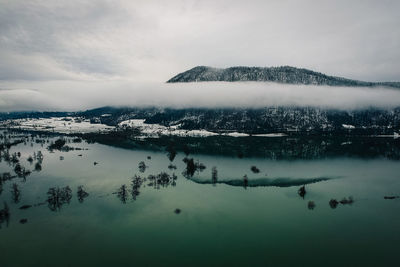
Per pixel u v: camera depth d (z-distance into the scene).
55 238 129.12
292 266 109.94
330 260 113.44
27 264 111.44
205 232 133.88
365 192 187.50
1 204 166.62
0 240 127.25
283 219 146.62
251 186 199.62
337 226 139.25
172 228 137.25
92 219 146.25
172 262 112.62
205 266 110.19
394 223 142.00
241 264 111.12
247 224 141.12
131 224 141.25
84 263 112.25
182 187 196.50
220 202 168.50
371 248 120.88
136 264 111.75
